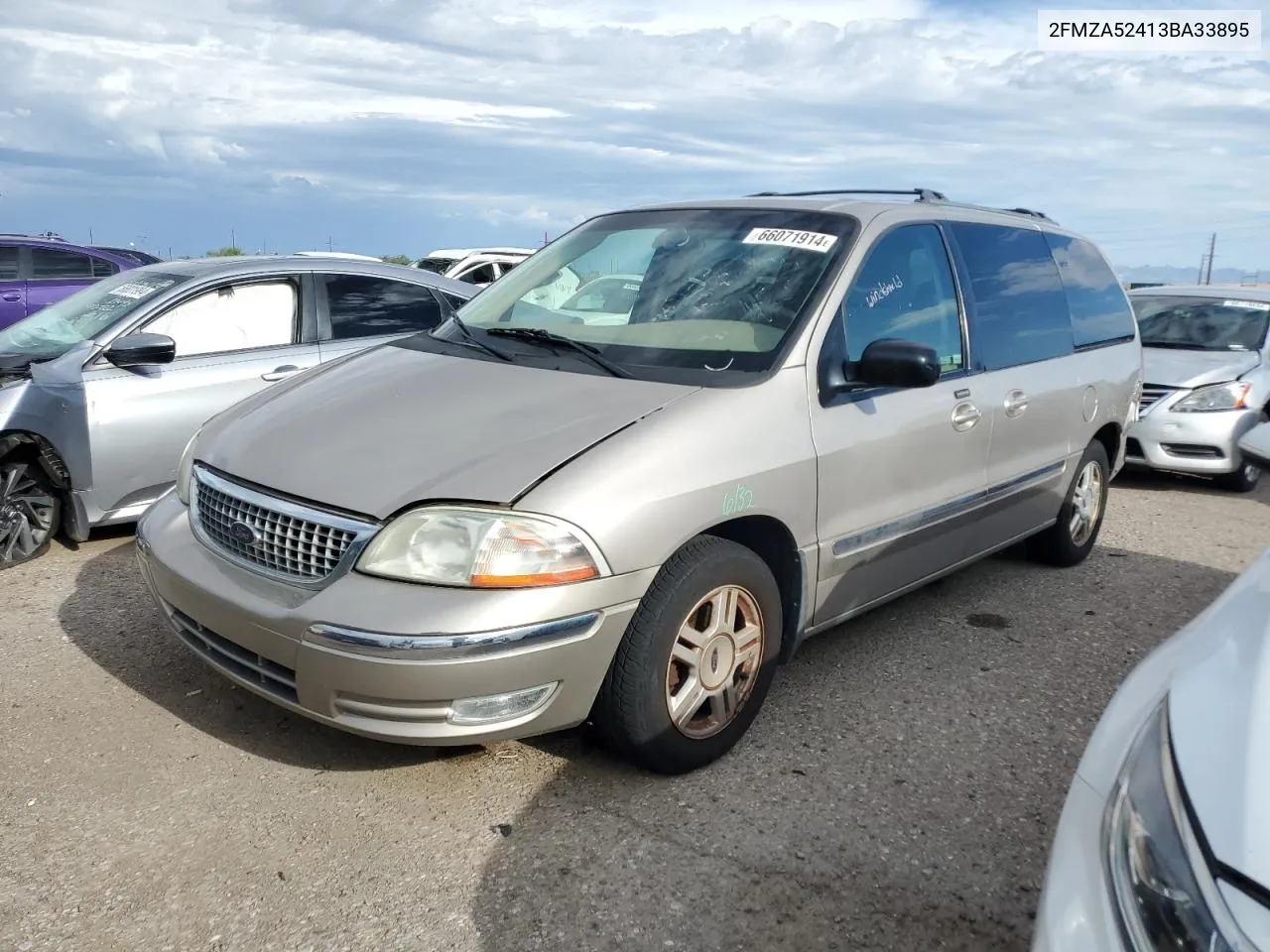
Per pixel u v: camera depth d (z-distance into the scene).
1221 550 6.36
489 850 2.88
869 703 3.89
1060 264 5.27
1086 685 4.14
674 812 3.09
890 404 3.78
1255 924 1.36
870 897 2.74
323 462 3.10
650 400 3.22
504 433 3.07
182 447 5.43
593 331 3.80
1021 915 2.70
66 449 5.12
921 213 4.27
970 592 5.23
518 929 2.57
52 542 5.57
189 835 2.92
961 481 4.23
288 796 3.13
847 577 3.72
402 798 3.13
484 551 2.76
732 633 3.29
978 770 3.43
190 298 5.58
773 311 3.62
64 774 3.22
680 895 2.71
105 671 3.94
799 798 3.20
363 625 2.73
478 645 2.71
